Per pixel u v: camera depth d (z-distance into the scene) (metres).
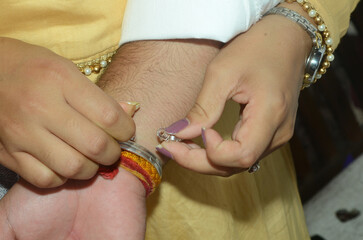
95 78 0.53
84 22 0.51
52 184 0.45
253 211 0.63
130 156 0.47
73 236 0.48
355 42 1.20
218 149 0.45
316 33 0.50
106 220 0.47
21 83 0.43
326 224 1.17
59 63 0.44
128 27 0.50
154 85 0.50
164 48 0.50
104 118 0.43
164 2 0.48
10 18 0.49
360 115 1.24
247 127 0.45
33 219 0.47
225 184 0.60
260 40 0.48
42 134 0.43
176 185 0.57
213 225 0.59
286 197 0.71
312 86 1.22
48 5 0.48
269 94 0.45
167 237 0.59
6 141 0.44
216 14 0.46
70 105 0.43
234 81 0.46
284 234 0.70
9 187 0.53
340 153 1.21
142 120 0.49
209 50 0.50
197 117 0.46
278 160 0.70
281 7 0.51
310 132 1.21
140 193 0.48
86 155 0.43
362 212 1.17
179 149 0.47
